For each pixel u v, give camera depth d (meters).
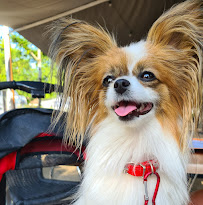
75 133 0.27
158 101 0.25
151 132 0.25
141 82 0.25
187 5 0.24
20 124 0.23
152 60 0.25
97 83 0.28
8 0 0.46
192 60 0.25
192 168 0.25
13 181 0.28
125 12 0.56
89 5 0.50
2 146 0.21
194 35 0.23
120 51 0.27
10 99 0.68
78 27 0.28
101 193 0.23
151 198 0.23
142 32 0.63
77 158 0.27
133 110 0.24
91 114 0.29
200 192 0.28
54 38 0.27
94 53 0.29
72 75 0.29
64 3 0.49
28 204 0.24
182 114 0.25
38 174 0.30
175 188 0.23
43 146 0.25
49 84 0.29
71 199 0.27
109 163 0.24
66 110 0.28
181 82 0.25
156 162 0.24
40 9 0.52
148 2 0.51
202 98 0.24
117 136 0.25
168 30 0.26
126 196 0.23
